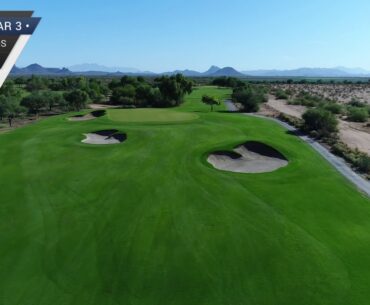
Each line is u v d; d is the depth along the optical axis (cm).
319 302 1491
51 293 1545
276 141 4072
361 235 2036
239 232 2062
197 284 1609
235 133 4434
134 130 4550
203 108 7956
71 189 2709
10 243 1945
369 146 4306
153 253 1848
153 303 1492
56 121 5675
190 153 3575
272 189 2712
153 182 2834
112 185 2781
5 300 1500
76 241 1966
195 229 2095
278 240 1975
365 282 1616
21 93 10125
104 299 1512
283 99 10650
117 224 2158
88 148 3850
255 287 1587
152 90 8862
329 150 3891
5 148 3891
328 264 1750
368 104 9288
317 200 2516
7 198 2552
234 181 2872
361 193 2652
